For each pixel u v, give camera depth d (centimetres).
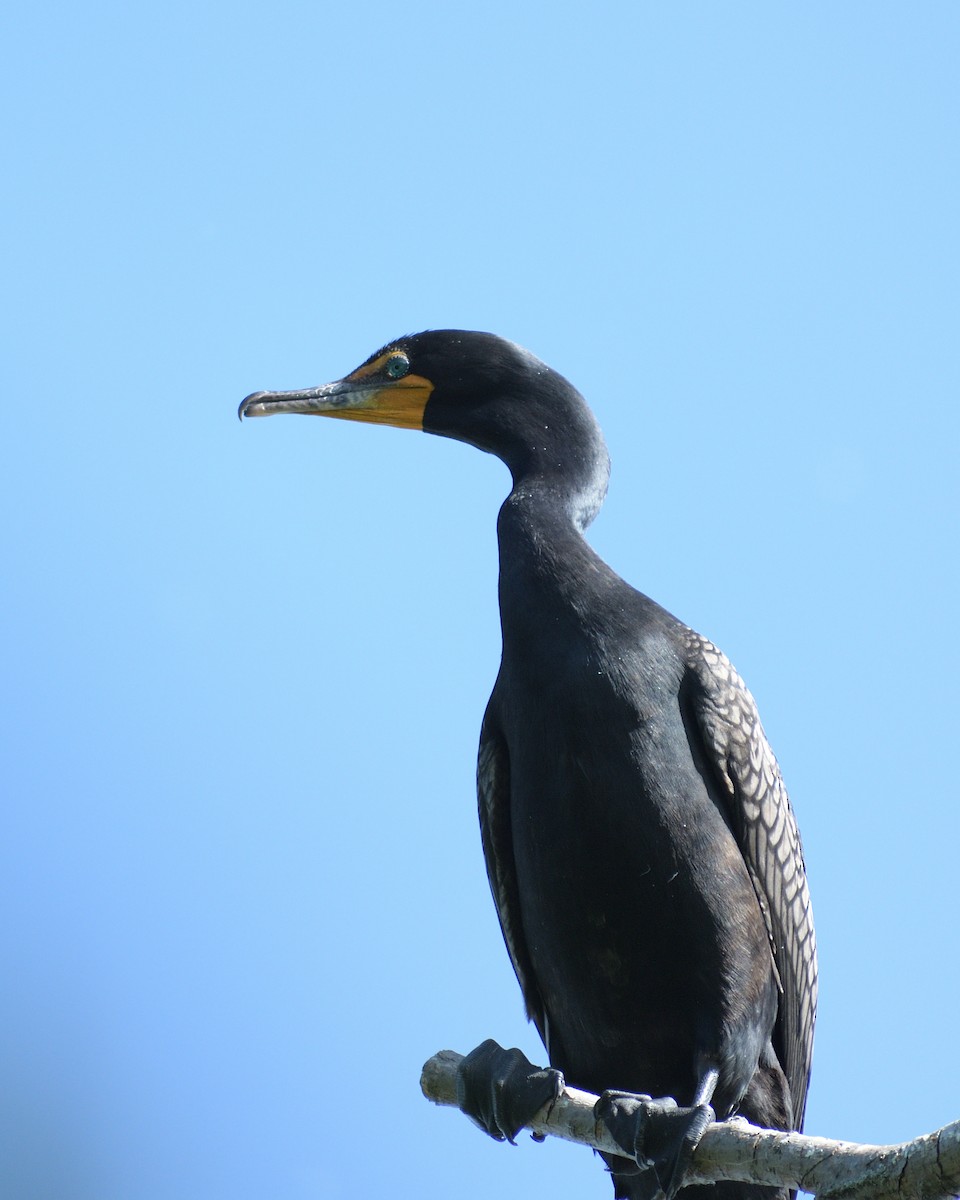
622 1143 1046
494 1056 1138
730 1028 1145
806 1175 899
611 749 1143
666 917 1138
